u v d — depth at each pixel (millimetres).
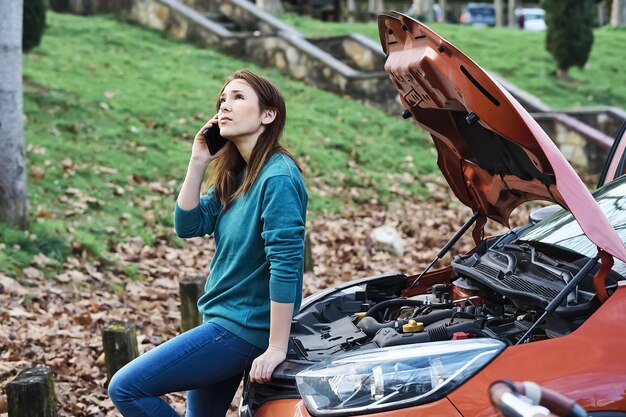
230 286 3834
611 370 3234
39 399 4648
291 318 3682
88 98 12797
